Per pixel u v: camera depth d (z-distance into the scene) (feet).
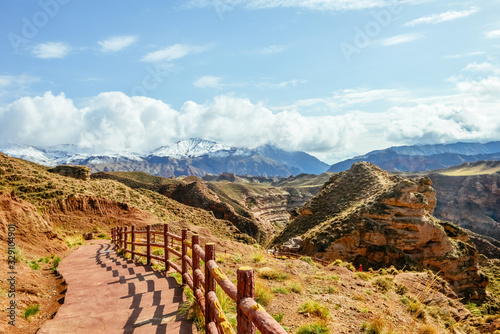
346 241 146.41
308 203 226.58
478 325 35.91
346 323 23.17
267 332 7.47
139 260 40.63
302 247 154.30
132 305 20.58
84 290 24.91
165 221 164.86
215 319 13.29
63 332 16.47
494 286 176.86
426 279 47.32
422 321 28.25
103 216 153.28
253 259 41.22
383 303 30.04
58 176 192.13
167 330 16.52
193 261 19.88
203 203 427.33
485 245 364.38
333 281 36.04
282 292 28.58
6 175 153.69
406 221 149.89
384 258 141.49
